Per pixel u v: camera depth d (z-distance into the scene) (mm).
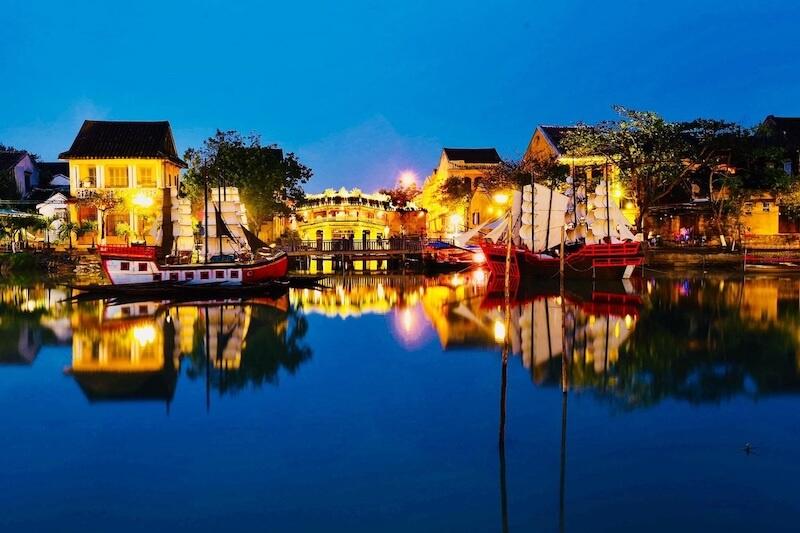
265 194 59969
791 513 9391
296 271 62062
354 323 26719
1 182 62875
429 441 12305
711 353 19797
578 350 20422
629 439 12227
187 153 59719
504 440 12281
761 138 61000
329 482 10555
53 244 59125
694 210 61031
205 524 9234
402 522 9281
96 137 61781
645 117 55344
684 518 9273
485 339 22703
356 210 82812
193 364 19031
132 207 58844
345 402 14906
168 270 39031
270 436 12641
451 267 61312
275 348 21359
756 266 55000
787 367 17828
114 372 17984
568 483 10438
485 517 9414
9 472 10969
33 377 17438
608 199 48812
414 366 18469
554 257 47031
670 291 38625
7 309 31328
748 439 12172
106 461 11414
